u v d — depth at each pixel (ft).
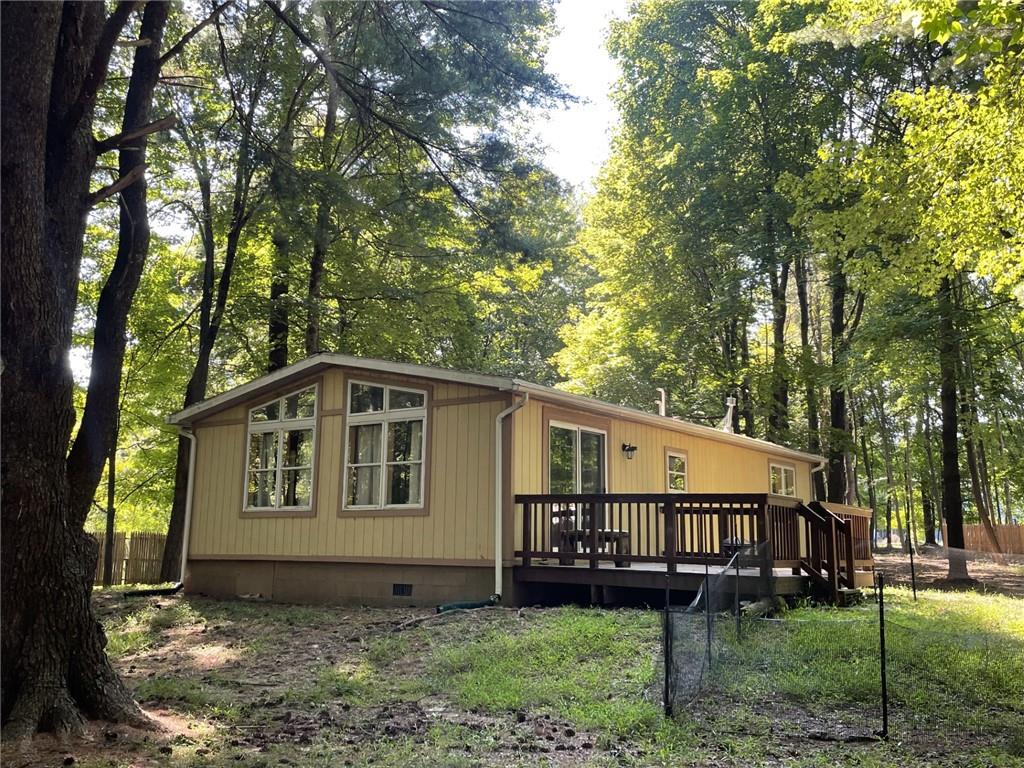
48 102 17.33
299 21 41.39
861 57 61.57
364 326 63.26
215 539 46.78
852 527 40.91
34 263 17.01
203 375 54.80
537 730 18.15
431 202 44.62
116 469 72.95
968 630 30.96
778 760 16.16
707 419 89.20
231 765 15.60
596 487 44.37
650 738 17.49
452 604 35.27
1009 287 45.83
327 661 26.71
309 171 36.91
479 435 38.29
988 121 34.91
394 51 34.01
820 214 41.83
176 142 45.55
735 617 27.09
